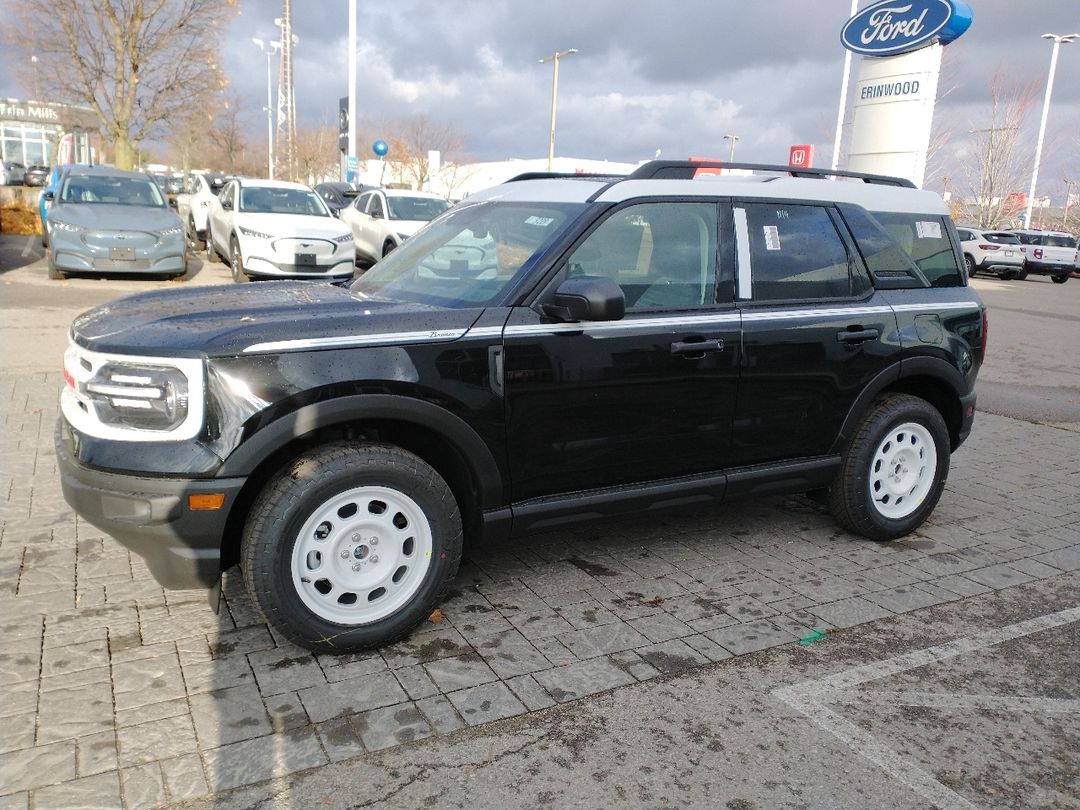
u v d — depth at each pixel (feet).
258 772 8.61
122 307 11.78
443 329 10.91
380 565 10.96
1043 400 29.37
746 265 13.32
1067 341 44.91
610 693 10.25
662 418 12.55
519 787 8.54
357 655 10.94
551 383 11.53
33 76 94.84
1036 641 11.95
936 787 8.77
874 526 15.10
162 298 12.44
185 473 9.74
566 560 14.20
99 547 13.70
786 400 13.62
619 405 12.13
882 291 14.82
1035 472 20.48
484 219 13.73
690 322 12.53
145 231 41.60
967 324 15.65
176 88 98.32
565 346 11.58
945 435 15.53
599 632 11.74
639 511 12.81
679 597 12.93
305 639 10.57
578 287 10.99
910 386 15.84
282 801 8.22
